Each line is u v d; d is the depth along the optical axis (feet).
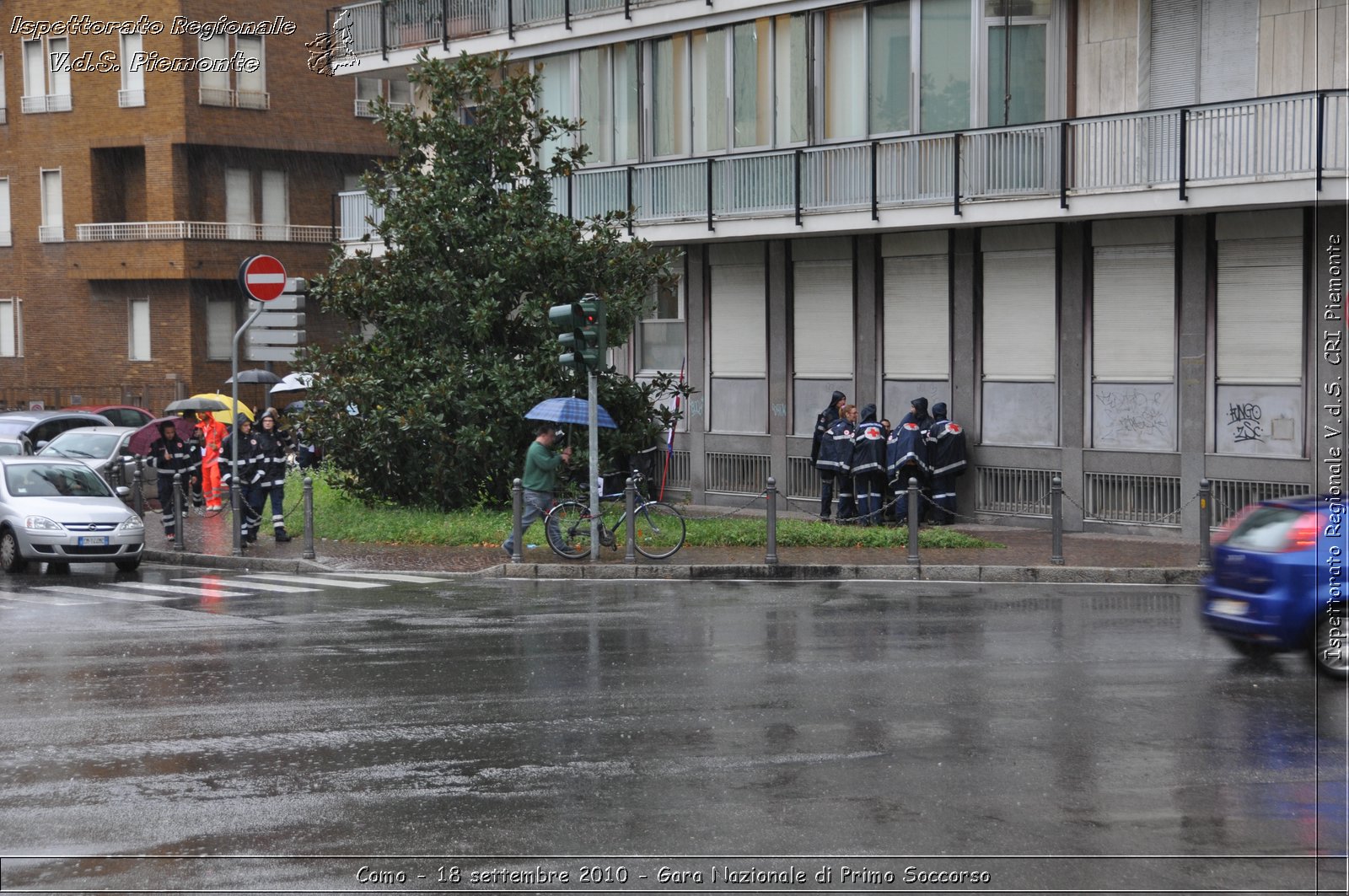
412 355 79.30
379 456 79.41
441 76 82.74
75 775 29.71
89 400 151.64
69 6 149.28
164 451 80.12
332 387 80.79
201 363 148.77
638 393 80.84
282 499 75.82
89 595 58.65
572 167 85.40
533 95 83.76
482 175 82.69
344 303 81.41
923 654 41.91
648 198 93.04
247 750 31.50
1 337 156.97
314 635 47.11
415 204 79.71
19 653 44.19
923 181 79.71
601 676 39.22
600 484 73.82
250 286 77.61
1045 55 78.48
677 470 96.07
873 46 84.07
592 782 28.58
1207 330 71.15
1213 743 31.19
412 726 33.55
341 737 32.60
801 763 29.86
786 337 89.45
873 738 31.91
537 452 65.26
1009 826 25.63
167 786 28.78
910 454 76.84
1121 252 74.49
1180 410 72.23
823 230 83.61
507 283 79.15
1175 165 69.77
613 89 96.99
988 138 77.15
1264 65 70.64
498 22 101.30
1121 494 74.90
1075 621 47.91
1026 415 78.69
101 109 148.46
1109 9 76.33
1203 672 38.99
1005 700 35.53
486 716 34.50
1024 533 74.95
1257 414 69.62
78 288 151.74
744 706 35.17
